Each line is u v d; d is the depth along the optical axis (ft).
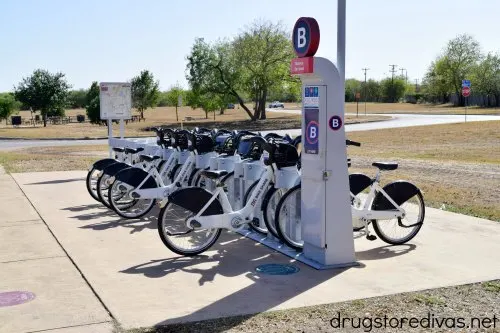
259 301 14.61
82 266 17.95
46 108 161.48
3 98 173.99
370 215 19.45
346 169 17.47
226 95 169.37
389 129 103.65
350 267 17.53
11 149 80.12
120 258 18.89
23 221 25.21
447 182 36.63
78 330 12.84
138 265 18.07
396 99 333.62
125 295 15.17
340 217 17.51
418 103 303.68
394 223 21.30
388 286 15.66
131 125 155.63
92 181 34.40
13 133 122.11
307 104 17.65
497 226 23.09
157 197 24.36
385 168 19.51
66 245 20.68
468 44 256.73
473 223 23.63
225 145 24.13
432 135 86.12
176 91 195.83
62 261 18.69
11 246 20.74
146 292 15.42
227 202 19.62
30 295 15.29
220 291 15.46
